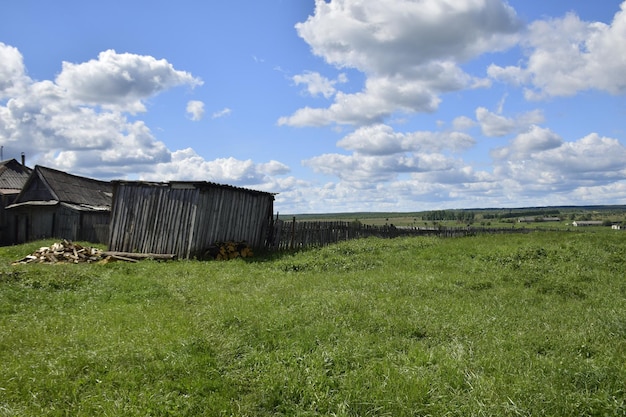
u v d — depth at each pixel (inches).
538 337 287.0
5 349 282.2
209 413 206.1
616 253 624.1
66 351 271.0
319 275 562.3
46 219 1218.6
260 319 327.9
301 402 215.2
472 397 205.8
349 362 253.9
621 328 303.6
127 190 835.4
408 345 279.6
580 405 197.0
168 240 780.0
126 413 199.6
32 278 488.1
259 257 790.5
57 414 200.4
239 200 878.4
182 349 273.7
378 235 1009.5
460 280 501.0
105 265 628.7
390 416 199.6
